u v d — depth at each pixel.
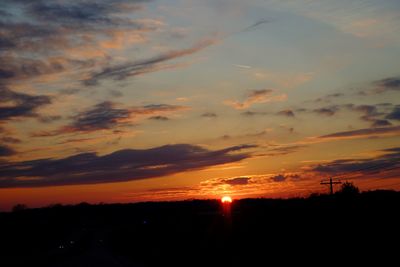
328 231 43.66
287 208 65.94
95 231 150.25
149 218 142.62
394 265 27.50
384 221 43.38
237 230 59.78
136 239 82.19
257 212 70.19
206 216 90.75
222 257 39.97
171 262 39.88
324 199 62.31
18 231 118.81
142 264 39.78
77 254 53.94
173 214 113.62
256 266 33.38
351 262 29.88
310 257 33.66
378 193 58.59
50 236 110.38
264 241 46.16
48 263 41.94
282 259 34.50
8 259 46.59
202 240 58.25
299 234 45.69
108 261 43.47
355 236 38.84
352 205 54.16
